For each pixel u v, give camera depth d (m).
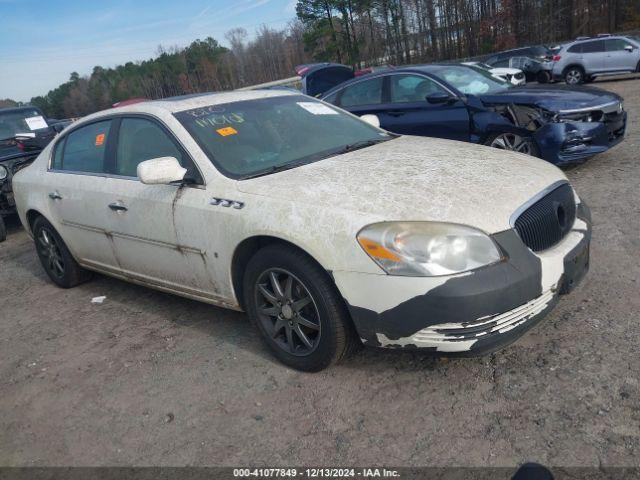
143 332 4.20
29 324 4.71
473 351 2.69
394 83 7.47
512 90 6.95
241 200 3.29
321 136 4.07
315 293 3.00
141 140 4.07
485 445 2.52
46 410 3.38
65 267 5.23
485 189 2.97
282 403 3.06
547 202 3.05
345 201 2.95
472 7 49.31
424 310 2.65
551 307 2.92
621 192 5.68
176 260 3.81
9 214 7.91
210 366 3.55
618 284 3.73
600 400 2.66
